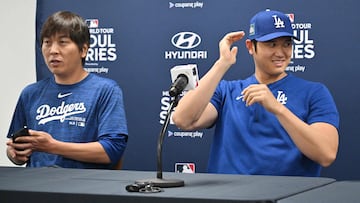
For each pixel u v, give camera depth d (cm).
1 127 445
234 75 398
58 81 318
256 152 293
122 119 310
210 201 161
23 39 440
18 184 193
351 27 381
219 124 310
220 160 302
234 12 399
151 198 165
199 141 406
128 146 417
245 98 280
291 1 389
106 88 312
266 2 394
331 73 384
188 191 177
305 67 388
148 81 414
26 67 440
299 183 200
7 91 444
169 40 411
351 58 381
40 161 306
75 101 312
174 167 411
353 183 201
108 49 419
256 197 163
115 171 232
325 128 289
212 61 405
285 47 301
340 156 384
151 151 414
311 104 299
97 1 420
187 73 220
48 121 313
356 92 380
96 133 310
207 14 404
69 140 308
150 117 414
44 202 174
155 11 412
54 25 310
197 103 288
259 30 300
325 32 385
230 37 290
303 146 281
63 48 310
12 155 289
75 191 175
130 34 416
